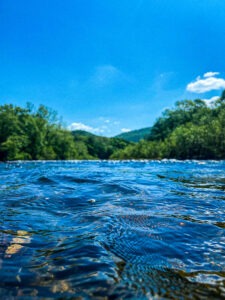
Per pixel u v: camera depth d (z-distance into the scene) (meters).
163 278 1.59
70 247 2.08
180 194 4.54
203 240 2.28
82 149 67.31
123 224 2.73
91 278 1.57
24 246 2.11
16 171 10.61
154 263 1.81
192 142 40.38
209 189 5.14
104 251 2.00
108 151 108.62
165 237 2.34
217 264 1.81
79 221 2.87
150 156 52.38
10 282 1.53
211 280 1.58
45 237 2.33
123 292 1.42
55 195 4.39
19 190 4.94
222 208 3.50
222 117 41.84
